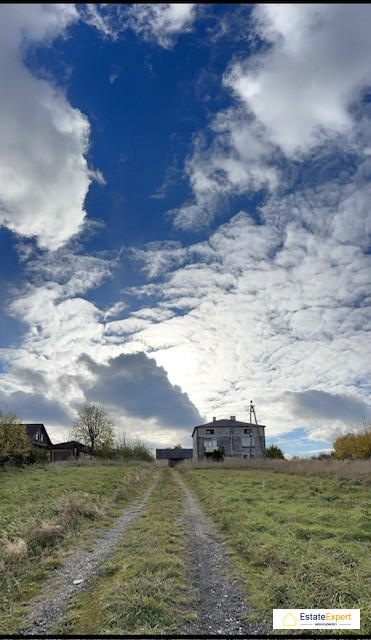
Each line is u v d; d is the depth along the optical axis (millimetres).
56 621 7059
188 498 22484
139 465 52094
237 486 24391
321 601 7164
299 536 11305
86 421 68312
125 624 6660
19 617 7273
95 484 24406
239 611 7223
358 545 10195
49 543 11797
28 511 15219
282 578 8148
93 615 7113
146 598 7340
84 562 10461
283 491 21078
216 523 14867
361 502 16578
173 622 6785
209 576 9117
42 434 73812
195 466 49406
